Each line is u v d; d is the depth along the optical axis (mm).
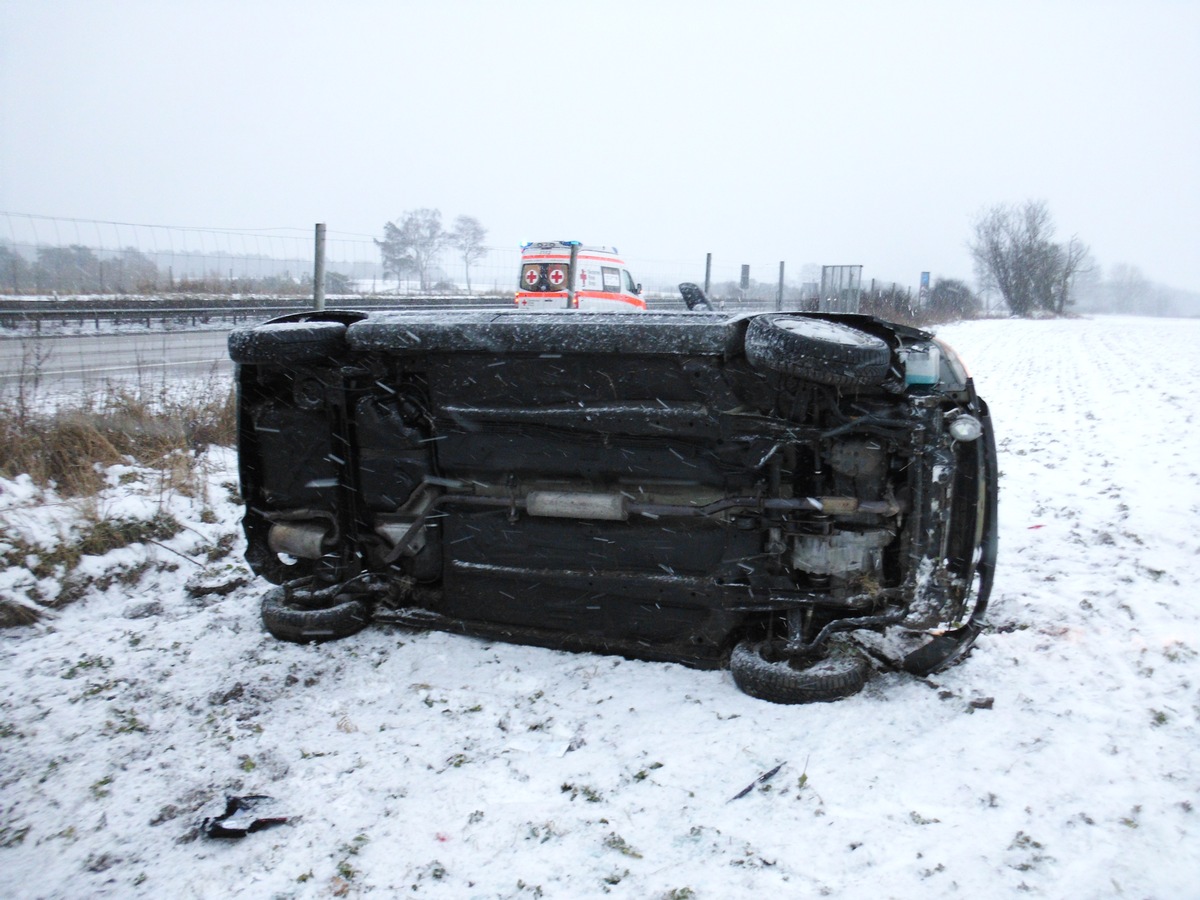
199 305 23016
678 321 3879
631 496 4137
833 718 3652
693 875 2699
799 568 3891
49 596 5207
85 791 3273
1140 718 3562
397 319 4348
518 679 4105
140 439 8047
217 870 2816
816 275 45344
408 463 4445
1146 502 6938
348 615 4590
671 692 3941
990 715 3648
